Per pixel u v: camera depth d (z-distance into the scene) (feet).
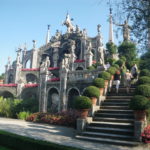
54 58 151.64
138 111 35.73
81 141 36.78
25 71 146.92
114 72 62.44
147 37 33.76
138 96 36.96
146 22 32.63
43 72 91.40
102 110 46.32
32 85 116.67
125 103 46.91
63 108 79.56
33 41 164.45
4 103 96.32
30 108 94.27
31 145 28.19
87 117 43.32
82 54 138.51
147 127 35.06
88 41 138.10
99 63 96.12
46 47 161.58
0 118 83.41
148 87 40.04
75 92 80.89
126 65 87.04
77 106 42.42
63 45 152.46
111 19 39.70
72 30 158.81
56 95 88.07
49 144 26.89
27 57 168.35
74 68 120.88
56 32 160.45
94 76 73.26
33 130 48.42
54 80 88.33
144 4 32.94
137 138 34.50
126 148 32.04
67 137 40.47
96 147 32.01
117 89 54.95
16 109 91.61
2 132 35.04
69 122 59.31
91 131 40.70
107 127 40.52
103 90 53.93
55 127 57.26
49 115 69.51
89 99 42.80
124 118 42.42
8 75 157.69
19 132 43.75
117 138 36.35
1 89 123.54
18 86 120.16
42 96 89.30
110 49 117.60
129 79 55.57
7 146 32.09
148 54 35.60
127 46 95.55
